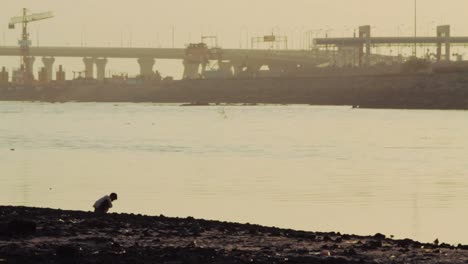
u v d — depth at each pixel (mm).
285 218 101688
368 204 116750
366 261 53781
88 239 59438
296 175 162250
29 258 51844
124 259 52156
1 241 57875
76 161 196125
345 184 144625
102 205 77250
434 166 186625
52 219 69750
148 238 61250
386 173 168250
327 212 108188
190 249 55812
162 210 108375
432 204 117375
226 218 100938
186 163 190625
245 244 59875
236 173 165625
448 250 58312
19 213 74000
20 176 156250
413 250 58281
